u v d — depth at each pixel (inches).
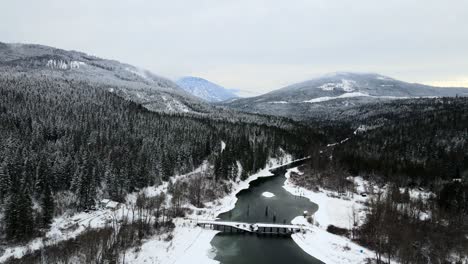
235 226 3484.3
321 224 3651.6
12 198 3120.1
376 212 3595.0
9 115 5871.1
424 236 3097.9
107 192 4197.8
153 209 3826.3
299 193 5027.1
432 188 4881.9
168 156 5315.0
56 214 3567.9
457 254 2834.6
